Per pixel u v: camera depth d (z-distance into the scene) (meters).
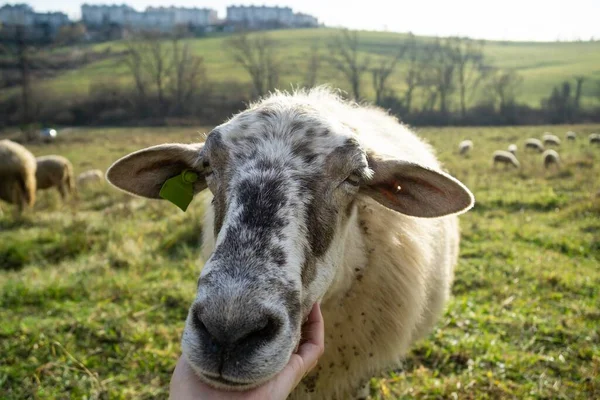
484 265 1.25
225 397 0.36
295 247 0.39
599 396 0.72
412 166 0.49
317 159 0.45
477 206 1.96
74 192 2.62
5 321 0.96
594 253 1.36
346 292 0.55
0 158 2.10
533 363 0.81
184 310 1.02
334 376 0.58
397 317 0.59
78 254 1.39
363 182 0.50
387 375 0.80
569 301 1.05
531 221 1.70
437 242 0.68
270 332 0.35
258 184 0.42
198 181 0.55
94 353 0.86
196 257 1.31
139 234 1.52
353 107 0.73
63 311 1.01
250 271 0.36
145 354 0.86
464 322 0.95
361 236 0.55
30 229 1.74
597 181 2.34
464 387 0.75
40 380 0.79
